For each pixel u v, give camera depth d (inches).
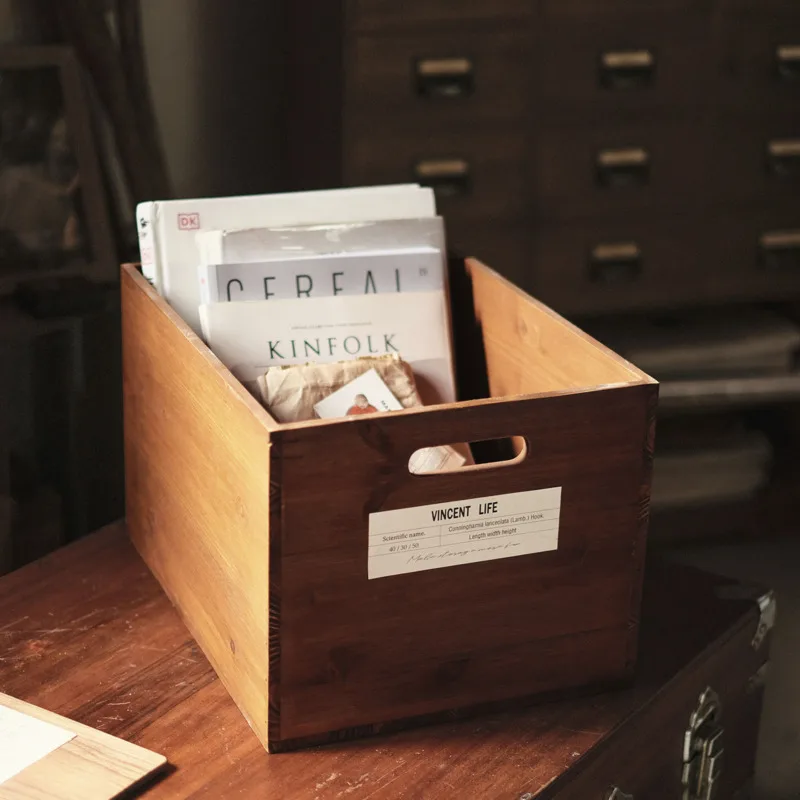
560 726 40.0
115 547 50.3
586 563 39.7
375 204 48.9
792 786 67.9
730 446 89.9
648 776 43.8
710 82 76.1
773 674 77.4
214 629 41.3
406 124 71.4
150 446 46.0
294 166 65.7
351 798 36.1
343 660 37.4
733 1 74.4
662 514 89.3
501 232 76.0
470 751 38.5
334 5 66.1
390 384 43.4
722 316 88.4
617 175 76.5
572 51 73.1
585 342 41.5
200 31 57.4
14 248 51.1
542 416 37.1
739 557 86.7
